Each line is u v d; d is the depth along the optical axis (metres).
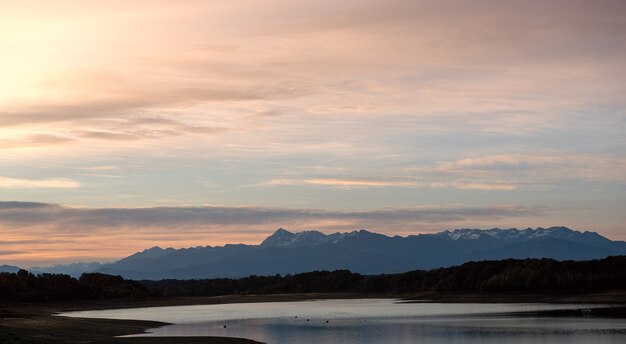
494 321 123.06
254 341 93.06
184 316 161.25
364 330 111.31
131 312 189.62
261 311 183.38
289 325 124.38
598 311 145.00
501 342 90.75
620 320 118.62
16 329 99.56
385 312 163.62
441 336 99.31
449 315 144.12
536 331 102.19
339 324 125.19
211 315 165.00
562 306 170.38
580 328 105.06
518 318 128.88
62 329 107.44
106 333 104.81
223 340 94.00
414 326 116.69
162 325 125.50
